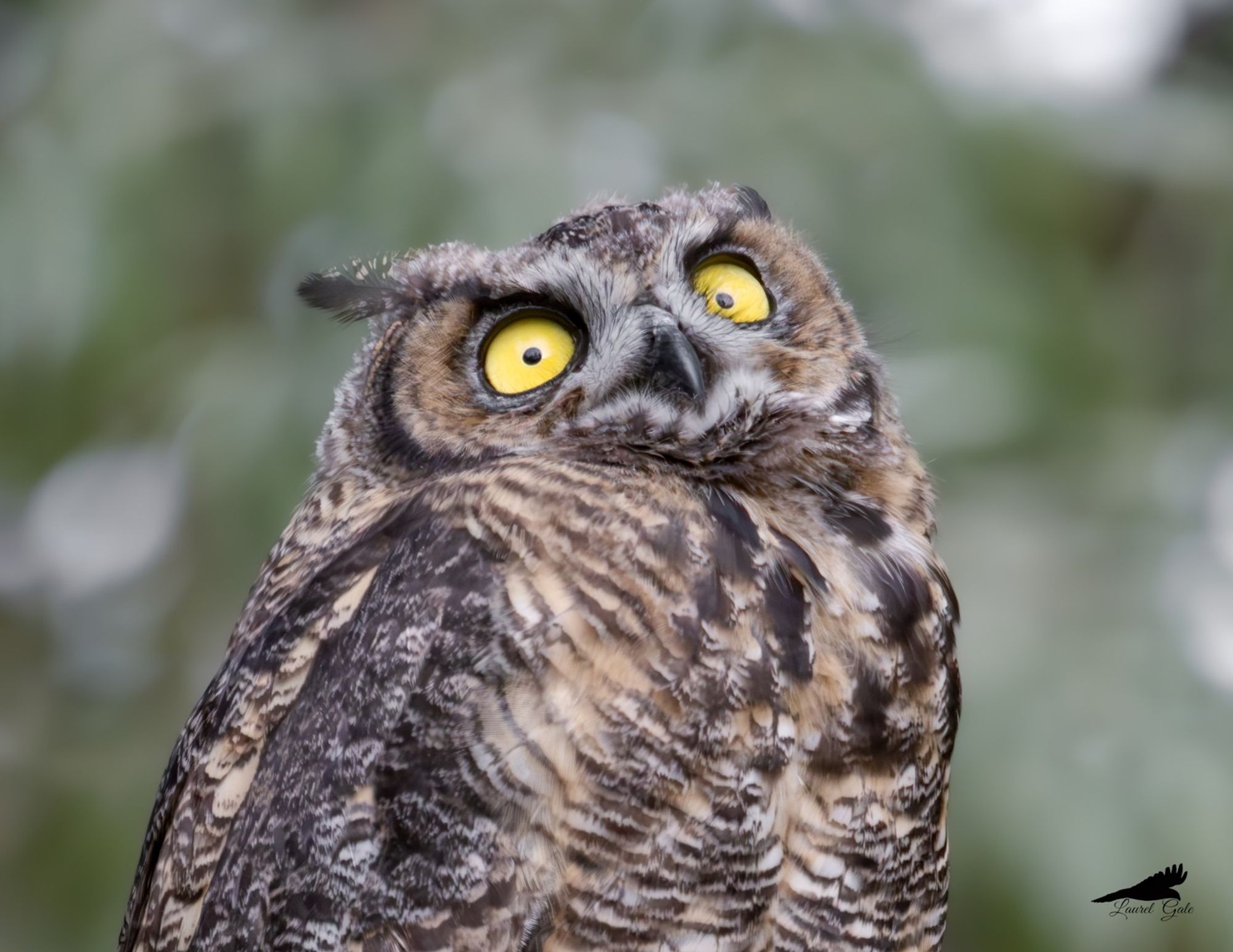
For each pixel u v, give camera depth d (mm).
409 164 16875
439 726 8016
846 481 9305
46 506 21250
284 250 17547
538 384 9289
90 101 18219
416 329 9469
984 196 17531
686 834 7977
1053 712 14664
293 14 18547
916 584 8930
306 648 8688
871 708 8391
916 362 16484
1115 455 16969
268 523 16672
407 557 8477
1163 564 15672
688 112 17016
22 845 16984
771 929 8234
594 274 9320
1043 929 13891
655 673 7980
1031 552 15758
